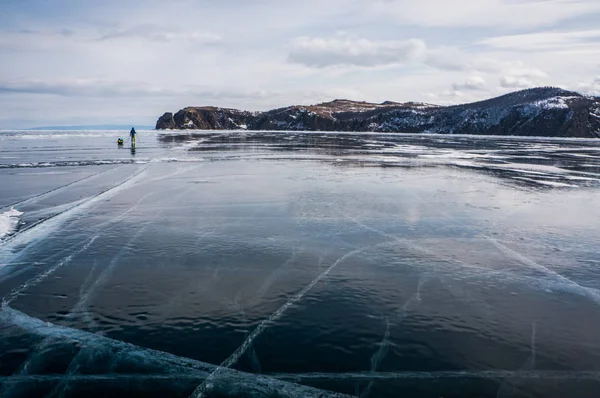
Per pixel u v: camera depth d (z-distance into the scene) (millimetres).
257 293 8320
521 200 18031
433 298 8180
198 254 10594
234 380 5586
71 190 19547
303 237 12141
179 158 36250
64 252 10664
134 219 14062
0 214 14594
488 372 5836
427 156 41781
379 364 5973
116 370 5789
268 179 23609
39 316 7297
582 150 56156
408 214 15133
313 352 6266
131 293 8258
